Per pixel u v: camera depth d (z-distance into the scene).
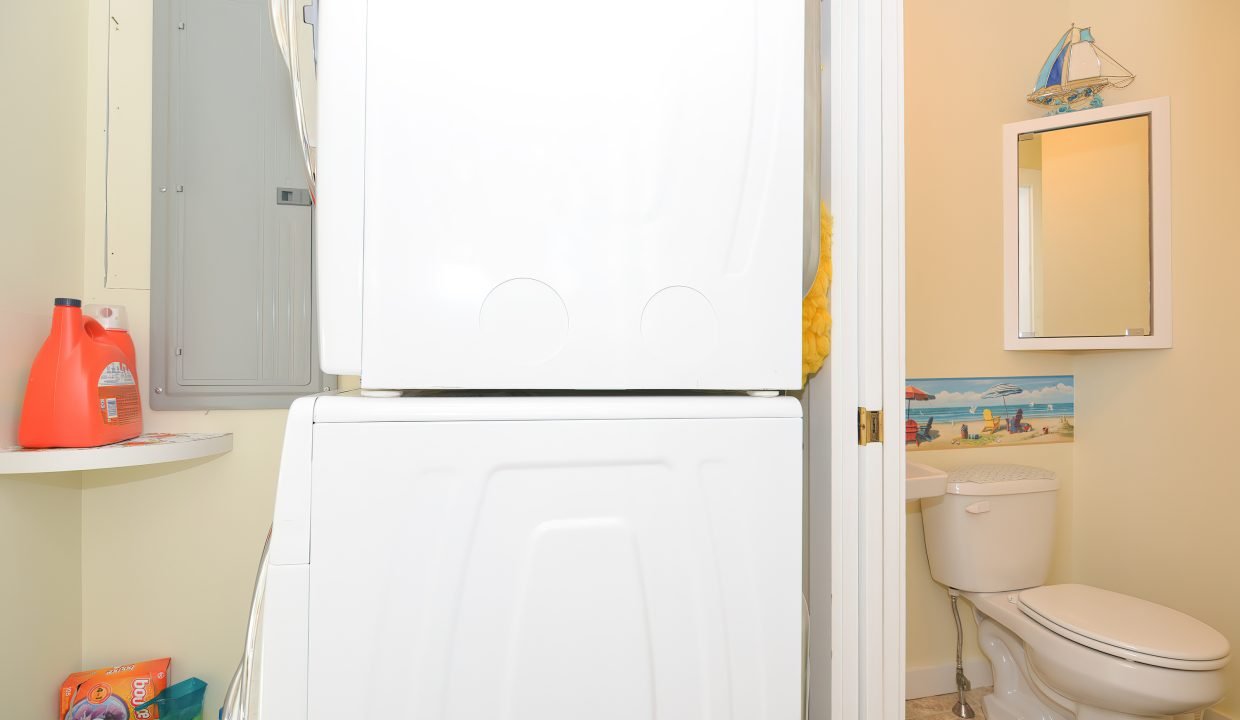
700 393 0.75
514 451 0.62
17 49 1.11
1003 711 2.01
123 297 1.37
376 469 0.59
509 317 0.62
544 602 0.62
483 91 0.61
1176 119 2.06
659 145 0.65
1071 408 2.34
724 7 0.67
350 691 0.58
